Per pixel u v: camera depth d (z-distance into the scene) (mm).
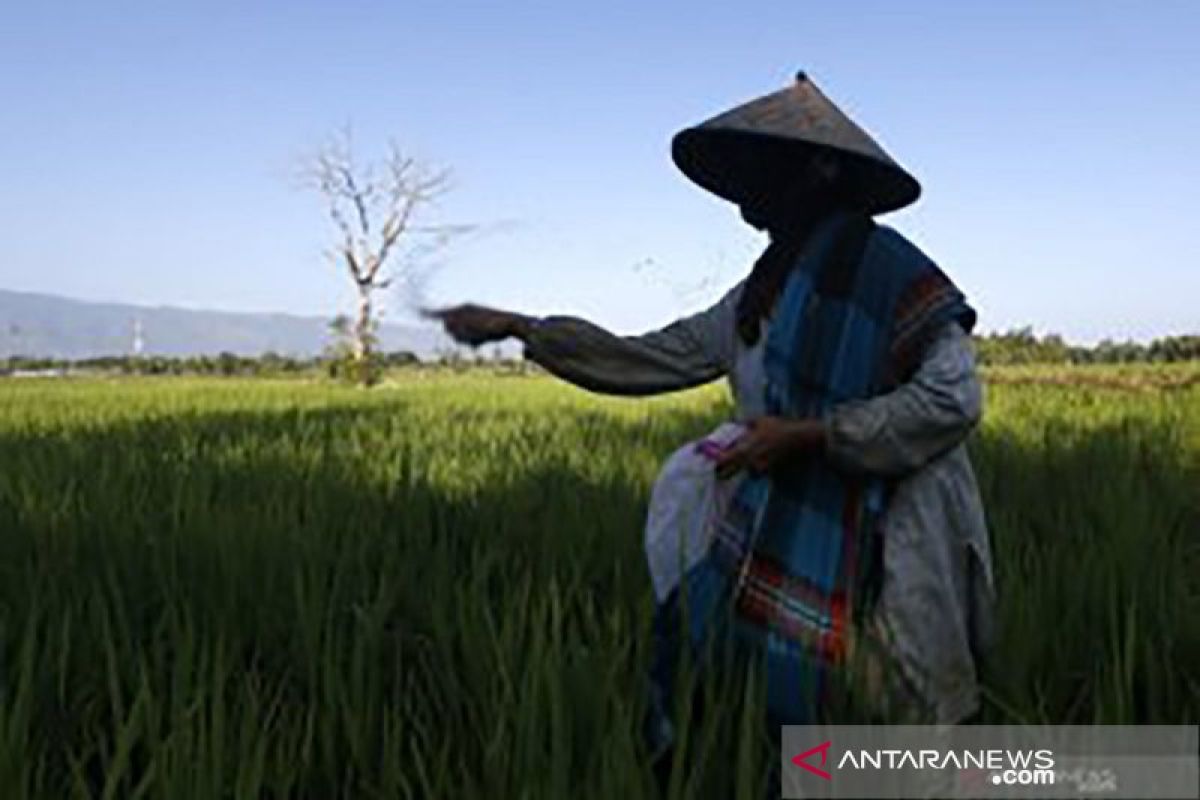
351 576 3557
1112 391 17094
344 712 2514
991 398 14555
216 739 2186
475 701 2680
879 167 2309
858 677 2143
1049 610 3025
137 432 10562
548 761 2221
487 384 34312
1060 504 4848
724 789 2252
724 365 2650
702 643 2359
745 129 2273
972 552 2275
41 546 4020
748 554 2281
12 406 17188
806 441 2145
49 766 2512
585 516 4555
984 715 2441
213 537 3967
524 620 2801
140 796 2193
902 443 2102
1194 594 3576
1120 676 2303
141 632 3213
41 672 2699
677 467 2527
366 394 23891
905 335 2148
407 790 2236
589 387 2652
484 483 5715
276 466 6895
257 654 3031
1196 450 7457
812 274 2248
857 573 2215
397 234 38281
